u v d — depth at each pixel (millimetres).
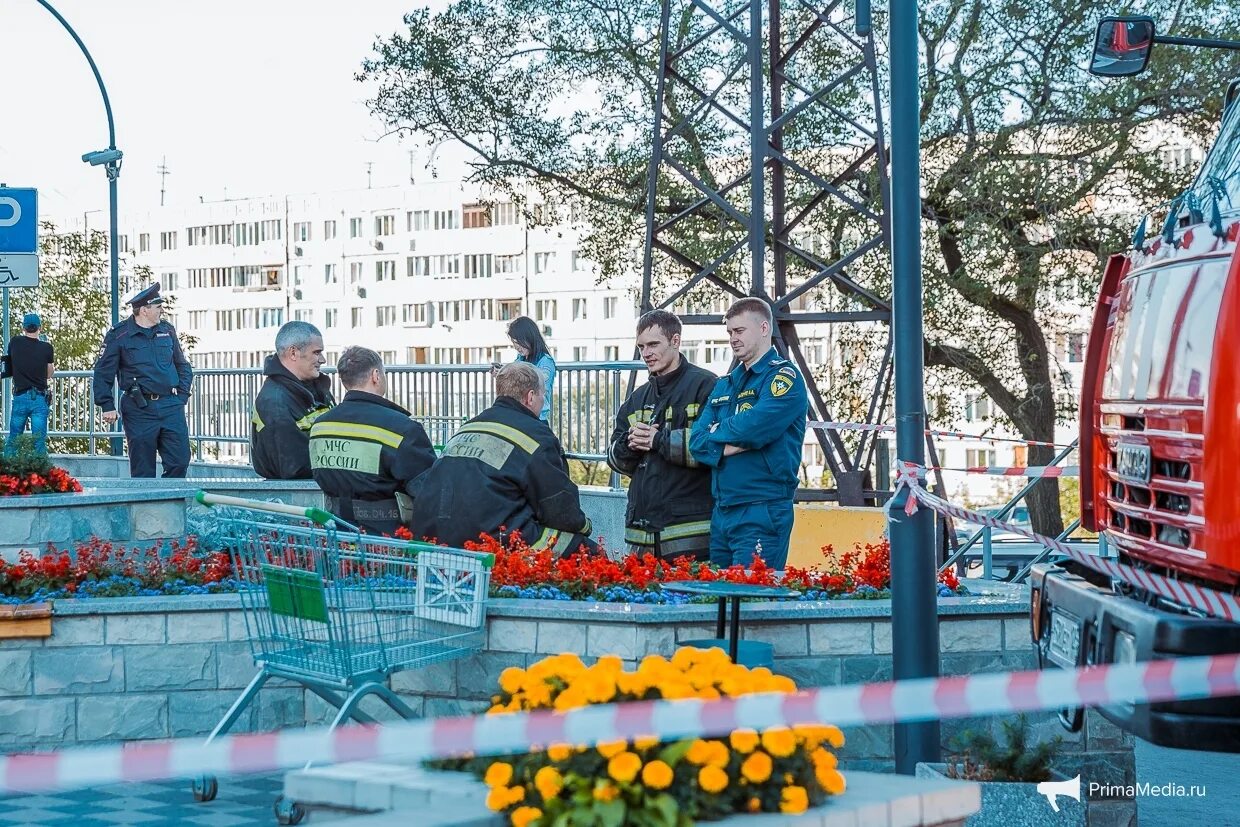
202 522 11305
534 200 31906
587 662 7023
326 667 6695
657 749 3680
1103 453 6281
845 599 7457
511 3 30250
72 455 18969
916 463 6438
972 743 5832
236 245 125438
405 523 8930
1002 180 26031
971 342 28391
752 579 7625
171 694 7539
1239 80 6148
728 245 28078
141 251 130875
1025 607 7238
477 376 14508
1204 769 7797
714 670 4023
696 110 19125
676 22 28750
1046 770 5578
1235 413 4781
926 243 28016
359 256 117562
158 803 6539
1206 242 5215
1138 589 5473
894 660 6500
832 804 3869
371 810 3986
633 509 8984
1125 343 5969
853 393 29109
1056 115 26297
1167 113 25797
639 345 8984
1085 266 26875
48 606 7469
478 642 7113
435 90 30156
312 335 11883
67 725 7484
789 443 8211
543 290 107125
